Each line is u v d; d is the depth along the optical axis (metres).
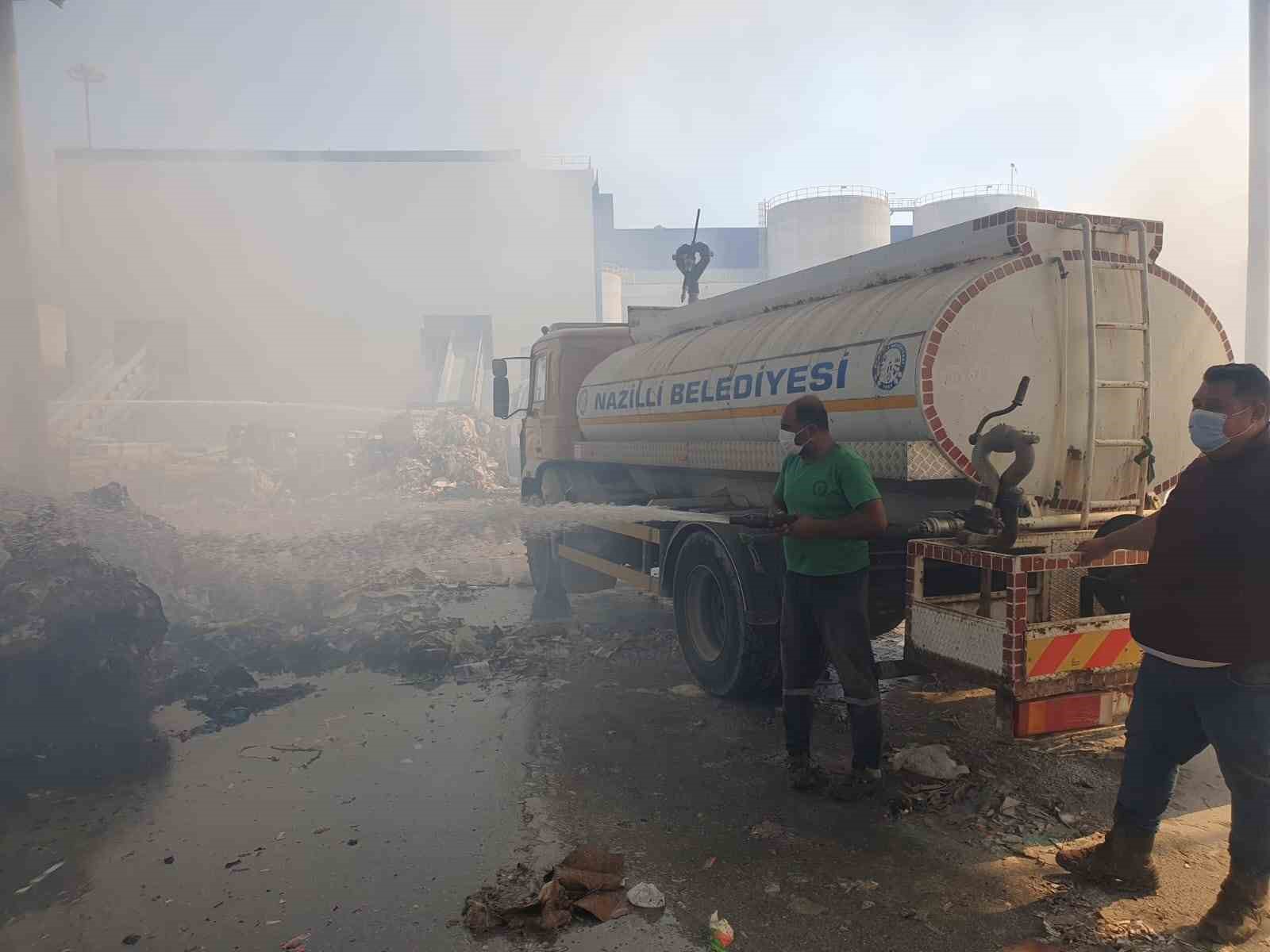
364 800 3.99
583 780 4.18
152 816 3.84
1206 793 3.90
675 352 6.95
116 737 4.83
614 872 3.25
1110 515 4.32
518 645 6.76
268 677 6.02
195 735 4.87
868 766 3.89
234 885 3.24
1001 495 3.79
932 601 4.25
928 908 3.01
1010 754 4.42
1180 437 4.55
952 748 4.51
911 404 4.16
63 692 5.10
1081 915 2.94
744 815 3.78
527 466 10.15
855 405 4.60
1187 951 2.73
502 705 5.35
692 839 3.56
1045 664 3.53
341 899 3.14
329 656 6.38
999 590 4.58
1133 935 2.81
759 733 4.80
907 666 4.15
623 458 7.66
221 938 2.90
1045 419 4.27
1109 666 3.65
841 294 5.59
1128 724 3.06
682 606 5.81
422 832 3.65
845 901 3.07
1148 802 3.01
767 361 5.48
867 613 3.88
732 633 5.21
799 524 3.78
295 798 4.02
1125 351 4.40
